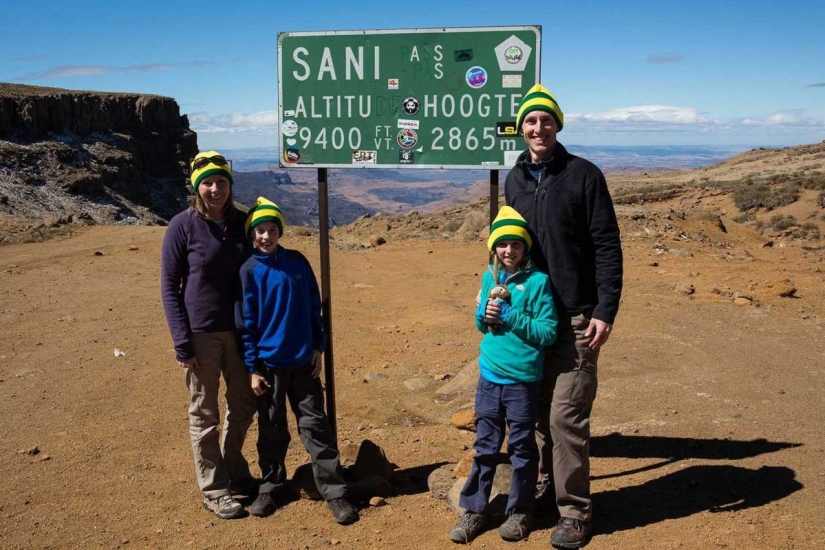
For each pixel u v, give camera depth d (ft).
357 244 54.70
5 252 55.62
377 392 21.35
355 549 12.14
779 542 11.46
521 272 11.56
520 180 11.87
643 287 33.83
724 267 40.29
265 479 13.61
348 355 25.35
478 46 14.44
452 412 19.42
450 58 14.56
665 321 27.14
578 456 11.62
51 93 227.61
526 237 11.32
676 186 168.96
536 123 11.30
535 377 11.59
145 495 14.48
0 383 22.13
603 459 15.55
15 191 152.46
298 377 13.32
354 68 14.84
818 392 19.13
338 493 13.38
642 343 24.23
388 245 54.44
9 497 14.42
